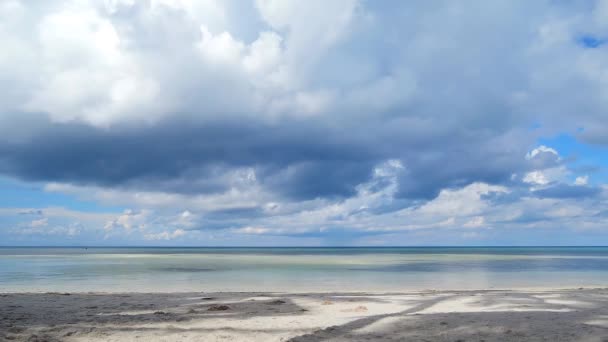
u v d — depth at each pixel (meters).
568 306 14.35
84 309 13.94
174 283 26.67
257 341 9.12
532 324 10.69
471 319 11.45
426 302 15.69
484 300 16.08
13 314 12.76
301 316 12.31
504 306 14.55
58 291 22.02
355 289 22.91
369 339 9.29
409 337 9.45
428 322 11.08
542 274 34.09
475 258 74.44
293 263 54.38
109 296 17.97
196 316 12.30
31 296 17.88
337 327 10.52
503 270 39.62
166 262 57.00
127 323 11.20
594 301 15.61
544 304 14.89
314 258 76.44
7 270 38.97
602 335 9.35
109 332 10.10
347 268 42.88
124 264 50.44
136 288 23.75
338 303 15.37
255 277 31.36
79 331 10.23
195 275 33.34
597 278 30.36
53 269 40.72
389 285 25.44
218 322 11.28
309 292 20.52
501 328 10.23
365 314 12.77
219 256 89.38
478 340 9.14
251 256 89.75
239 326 10.67
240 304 14.93
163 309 13.97
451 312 13.02
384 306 14.68
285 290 22.52
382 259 69.81
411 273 35.69
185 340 9.27
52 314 12.80
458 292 19.42
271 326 10.67
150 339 9.38
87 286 24.83
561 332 9.73
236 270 39.84
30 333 10.09
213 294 18.88
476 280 28.78
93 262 56.00
